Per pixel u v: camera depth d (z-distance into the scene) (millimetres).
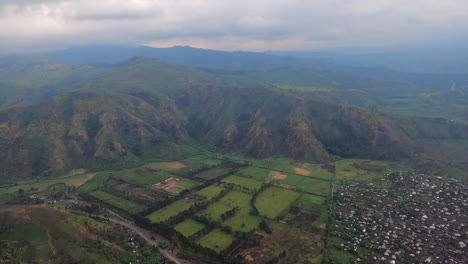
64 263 156500
